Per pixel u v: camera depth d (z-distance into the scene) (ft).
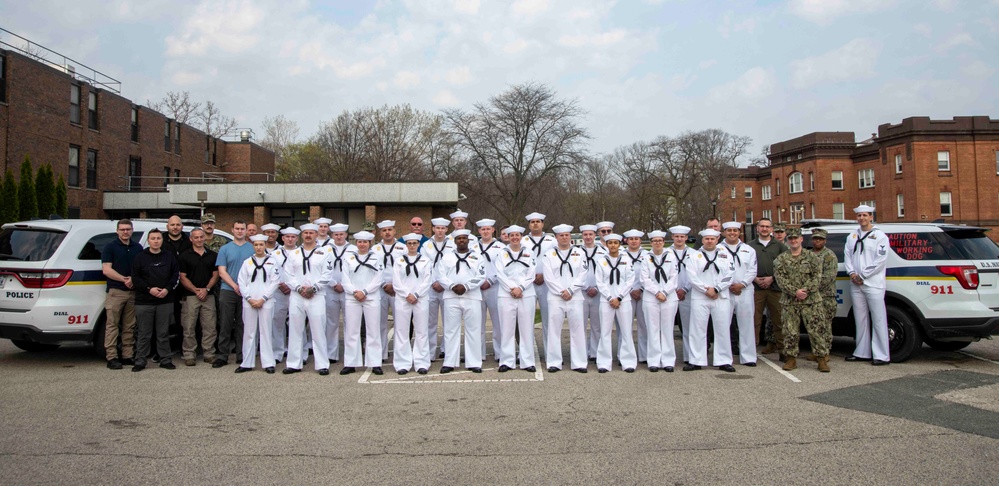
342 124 180.55
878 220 159.33
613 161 212.43
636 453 17.16
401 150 181.98
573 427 19.66
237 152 150.92
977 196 140.87
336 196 93.91
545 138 132.57
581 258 28.53
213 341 29.94
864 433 18.78
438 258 29.63
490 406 22.31
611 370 28.81
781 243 32.14
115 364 28.50
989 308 27.45
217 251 32.35
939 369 28.02
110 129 110.22
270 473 15.76
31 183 78.07
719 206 174.40
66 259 28.12
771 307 31.30
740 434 18.76
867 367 28.58
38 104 92.63
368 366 28.35
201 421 20.34
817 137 174.60
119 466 16.21
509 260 28.53
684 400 22.95
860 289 29.43
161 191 107.14
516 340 35.06
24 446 17.75
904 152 144.66
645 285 28.50
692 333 28.81
